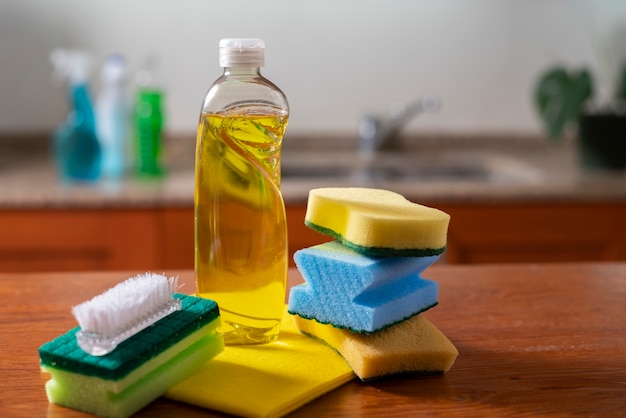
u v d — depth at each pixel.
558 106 2.03
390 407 0.64
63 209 1.65
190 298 0.72
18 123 2.14
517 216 1.78
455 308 0.89
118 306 0.62
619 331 0.82
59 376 0.62
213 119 0.73
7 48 2.09
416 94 2.29
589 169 2.03
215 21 2.15
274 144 0.75
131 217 1.67
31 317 0.83
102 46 2.12
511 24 2.28
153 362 0.63
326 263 0.71
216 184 0.74
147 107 1.85
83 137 1.76
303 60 2.23
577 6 2.28
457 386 0.69
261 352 0.74
